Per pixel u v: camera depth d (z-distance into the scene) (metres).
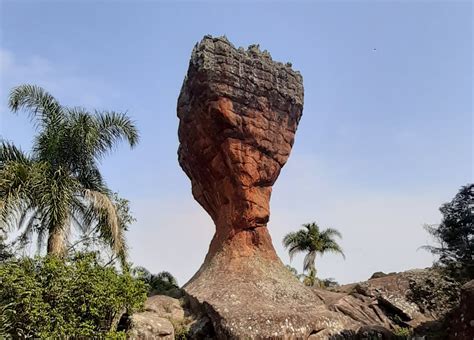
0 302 16.06
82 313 17.12
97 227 20.19
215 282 24.66
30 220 19.75
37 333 15.96
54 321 16.28
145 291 19.38
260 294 23.48
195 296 23.88
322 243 43.09
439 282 24.44
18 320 15.91
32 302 15.88
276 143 27.09
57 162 20.17
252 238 26.52
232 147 25.77
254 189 26.42
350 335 21.70
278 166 27.27
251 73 26.70
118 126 21.39
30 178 18.70
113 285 17.89
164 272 35.09
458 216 22.98
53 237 18.98
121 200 21.59
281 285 24.62
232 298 22.84
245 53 27.41
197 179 29.00
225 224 27.08
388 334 21.95
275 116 27.28
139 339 19.59
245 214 26.23
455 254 22.98
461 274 22.78
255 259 25.73
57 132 20.45
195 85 26.34
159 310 23.48
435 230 23.64
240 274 24.78
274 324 20.47
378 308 25.61
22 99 20.70
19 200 18.12
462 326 16.89
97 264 18.44
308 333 20.83
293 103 28.34
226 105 25.45
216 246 27.33
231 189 26.62
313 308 23.39
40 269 16.97
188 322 22.80
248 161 25.98
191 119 27.38
